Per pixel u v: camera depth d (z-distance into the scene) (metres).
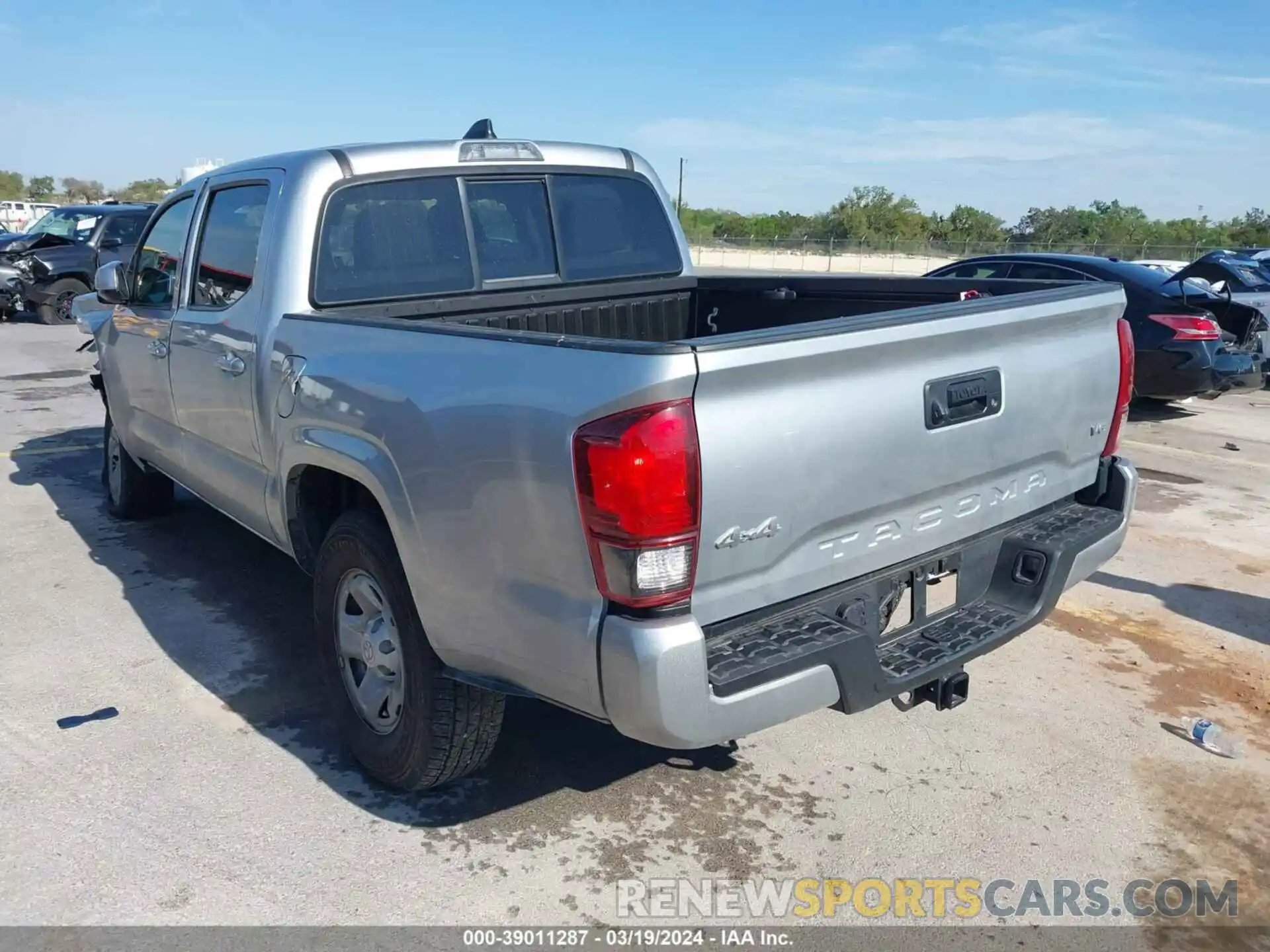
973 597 3.29
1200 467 8.24
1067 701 4.14
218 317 4.16
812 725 3.92
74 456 8.02
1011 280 4.01
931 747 3.77
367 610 3.36
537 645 2.60
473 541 2.72
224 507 4.59
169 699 4.01
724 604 2.50
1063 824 3.31
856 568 2.81
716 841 3.19
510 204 4.38
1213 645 4.71
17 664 4.29
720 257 47.97
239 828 3.19
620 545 2.35
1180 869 3.10
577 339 2.48
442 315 4.12
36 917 2.77
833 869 3.07
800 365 2.49
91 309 6.20
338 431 3.26
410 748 3.18
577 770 3.57
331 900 2.87
